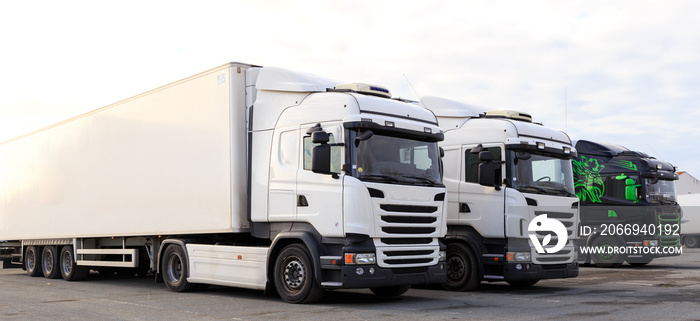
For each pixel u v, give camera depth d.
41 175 16.64
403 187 9.84
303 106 10.23
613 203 18.98
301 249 9.91
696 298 10.57
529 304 9.94
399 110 10.22
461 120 12.92
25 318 9.02
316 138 9.30
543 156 12.41
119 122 13.63
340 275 9.37
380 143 9.80
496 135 12.19
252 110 10.90
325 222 9.59
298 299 9.95
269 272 10.32
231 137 10.85
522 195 11.80
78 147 15.05
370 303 10.13
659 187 18.89
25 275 18.41
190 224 11.59
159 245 13.10
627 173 18.83
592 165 19.50
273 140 10.52
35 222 16.89
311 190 9.81
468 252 12.30
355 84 10.42
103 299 11.27
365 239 9.42
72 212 15.20
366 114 9.67
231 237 11.74
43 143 16.61
